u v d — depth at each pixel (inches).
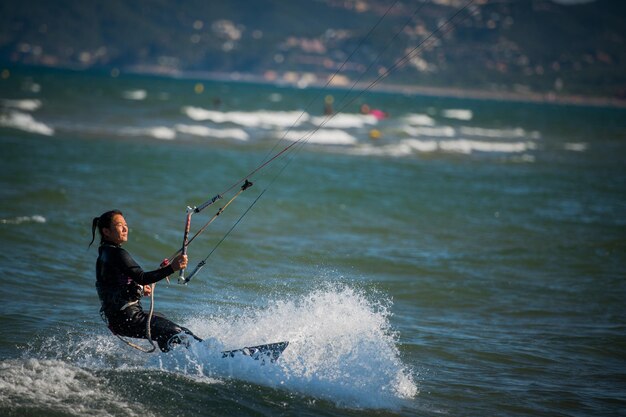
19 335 1092.5
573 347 1251.2
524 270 1843.0
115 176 2972.4
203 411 856.9
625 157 6107.3
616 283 1743.4
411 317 1390.3
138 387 900.6
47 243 1758.1
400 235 2234.3
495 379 1075.9
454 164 4749.0
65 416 796.0
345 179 3540.8
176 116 7130.9
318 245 1985.7
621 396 1031.6
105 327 1176.2
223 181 3142.2
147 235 1891.0
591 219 2719.0
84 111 6761.8
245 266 1686.8
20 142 3860.7
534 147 6678.2
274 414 872.3
